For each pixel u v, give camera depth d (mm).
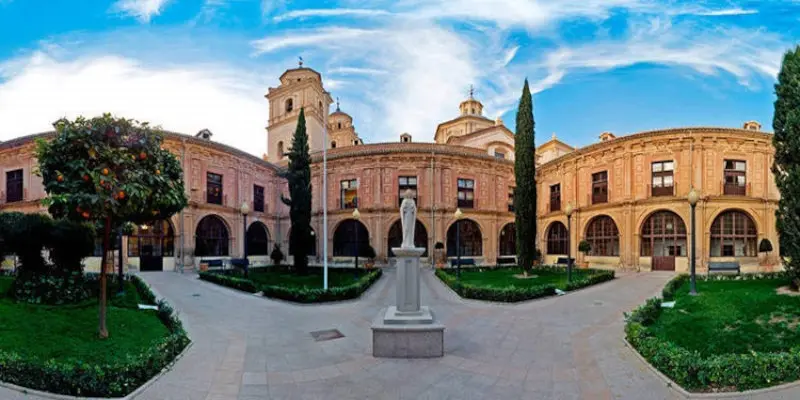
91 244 11203
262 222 28922
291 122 37125
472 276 19594
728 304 9062
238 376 5887
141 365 5438
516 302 12336
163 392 5250
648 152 22359
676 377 5418
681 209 20969
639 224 22312
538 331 8664
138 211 7113
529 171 20094
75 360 5812
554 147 42031
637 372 5992
